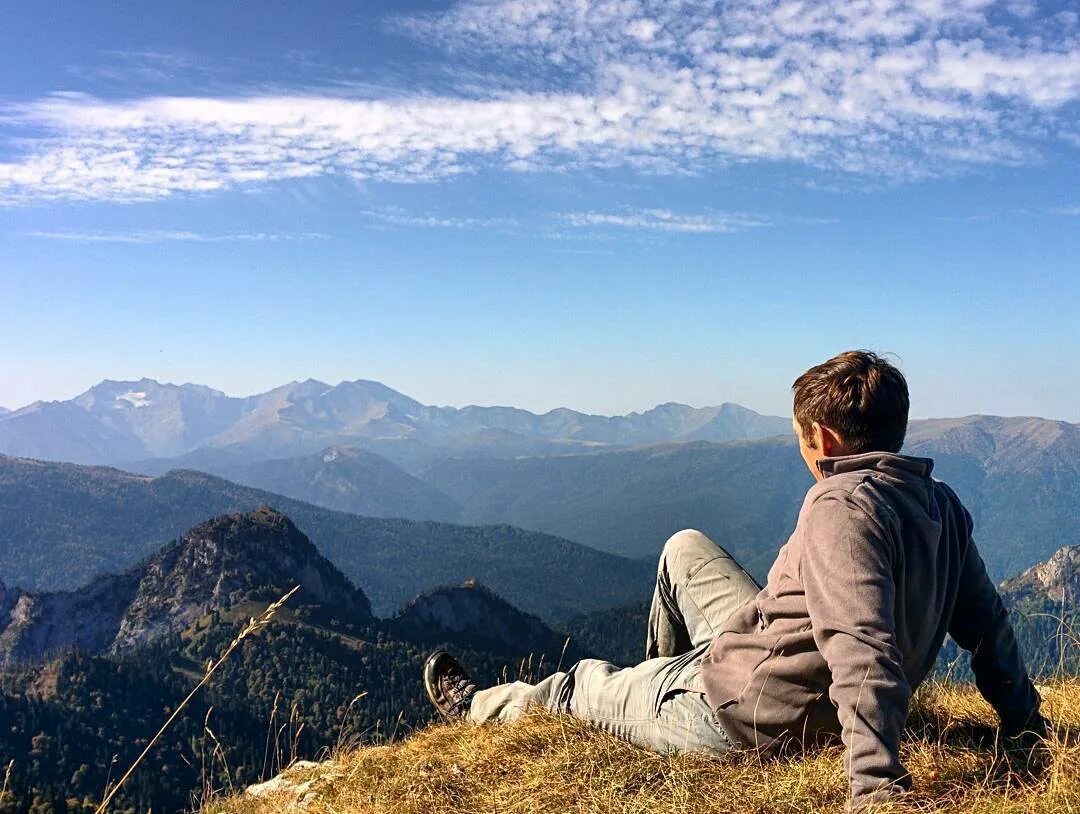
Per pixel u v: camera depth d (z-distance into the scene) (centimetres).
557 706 270
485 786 245
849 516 193
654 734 236
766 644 213
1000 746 219
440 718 330
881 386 207
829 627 189
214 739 326
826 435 212
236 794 310
